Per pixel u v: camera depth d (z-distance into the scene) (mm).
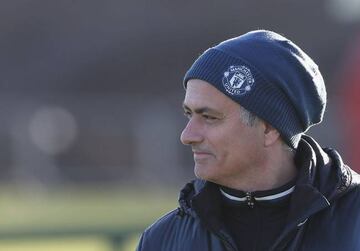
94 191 59750
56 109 59875
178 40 98188
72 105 60156
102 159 60156
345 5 100688
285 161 9695
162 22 98875
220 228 9453
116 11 99250
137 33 98125
